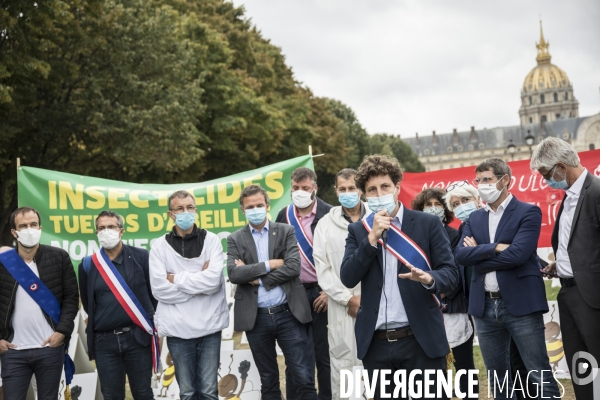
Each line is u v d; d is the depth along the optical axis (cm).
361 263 458
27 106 2136
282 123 3469
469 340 670
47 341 622
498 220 567
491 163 559
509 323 553
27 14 1822
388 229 470
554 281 897
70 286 643
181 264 639
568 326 544
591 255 519
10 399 609
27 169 805
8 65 1836
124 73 2361
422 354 461
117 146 2302
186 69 2658
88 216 804
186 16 3222
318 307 686
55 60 2133
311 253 698
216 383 636
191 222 641
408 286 461
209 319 630
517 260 537
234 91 3147
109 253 659
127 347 643
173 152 2402
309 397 629
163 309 634
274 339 642
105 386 646
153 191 811
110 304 639
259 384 744
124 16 2419
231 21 4153
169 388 770
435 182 988
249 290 633
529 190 920
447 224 713
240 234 654
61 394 736
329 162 4781
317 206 711
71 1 2012
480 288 568
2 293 616
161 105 2433
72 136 2359
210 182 820
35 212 622
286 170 817
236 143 3372
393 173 466
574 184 535
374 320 465
